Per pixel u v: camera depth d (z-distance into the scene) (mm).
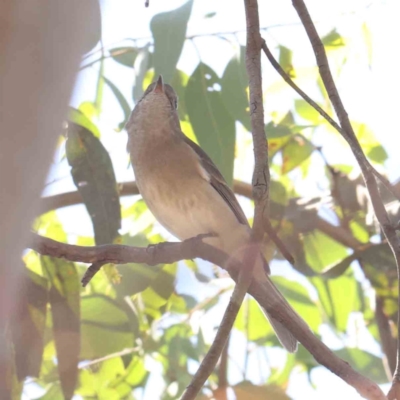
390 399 5516
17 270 2840
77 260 6254
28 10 2631
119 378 11180
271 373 11758
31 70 2654
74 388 8406
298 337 6062
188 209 8656
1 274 2795
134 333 10094
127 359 10219
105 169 9266
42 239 6176
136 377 11414
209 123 9734
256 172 5340
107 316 10102
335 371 5547
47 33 2682
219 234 8641
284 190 10695
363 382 5348
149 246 6949
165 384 11461
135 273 9719
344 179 11273
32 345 8195
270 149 11844
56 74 2711
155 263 6758
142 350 10977
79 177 9250
